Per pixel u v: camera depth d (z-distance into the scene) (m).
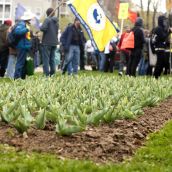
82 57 27.20
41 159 5.39
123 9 27.61
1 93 9.84
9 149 5.79
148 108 10.07
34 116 8.05
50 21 18.62
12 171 4.96
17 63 17.55
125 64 25.53
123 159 5.86
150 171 5.36
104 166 5.36
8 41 17.61
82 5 15.79
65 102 8.73
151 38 20.27
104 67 27.08
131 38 20.98
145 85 13.21
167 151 6.38
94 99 9.10
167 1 24.06
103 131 7.07
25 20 17.56
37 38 21.23
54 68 19.14
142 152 6.25
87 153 5.91
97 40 16.02
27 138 6.34
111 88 11.27
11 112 7.23
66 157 5.66
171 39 20.39
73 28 20.27
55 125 7.12
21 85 12.12
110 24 16.12
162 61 20.08
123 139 6.78
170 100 11.98
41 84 12.07
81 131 6.62
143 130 7.67
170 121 8.88
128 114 8.23
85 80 13.89
